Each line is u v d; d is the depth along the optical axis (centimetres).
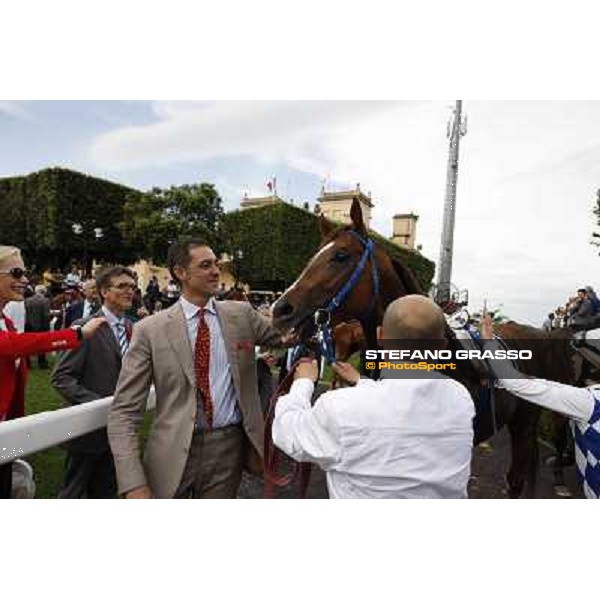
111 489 226
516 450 252
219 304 185
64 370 216
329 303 194
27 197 1131
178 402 166
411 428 119
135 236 1150
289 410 136
